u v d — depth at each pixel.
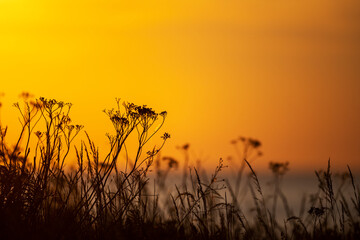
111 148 9.02
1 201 8.90
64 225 8.51
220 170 9.55
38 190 9.04
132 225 8.84
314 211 9.27
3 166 9.01
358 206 9.01
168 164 10.27
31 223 8.84
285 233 9.31
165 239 8.61
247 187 10.77
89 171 9.17
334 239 9.13
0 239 8.31
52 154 9.08
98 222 8.93
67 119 9.12
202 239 9.10
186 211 9.54
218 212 9.73
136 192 9.24
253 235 9.45
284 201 9.88
